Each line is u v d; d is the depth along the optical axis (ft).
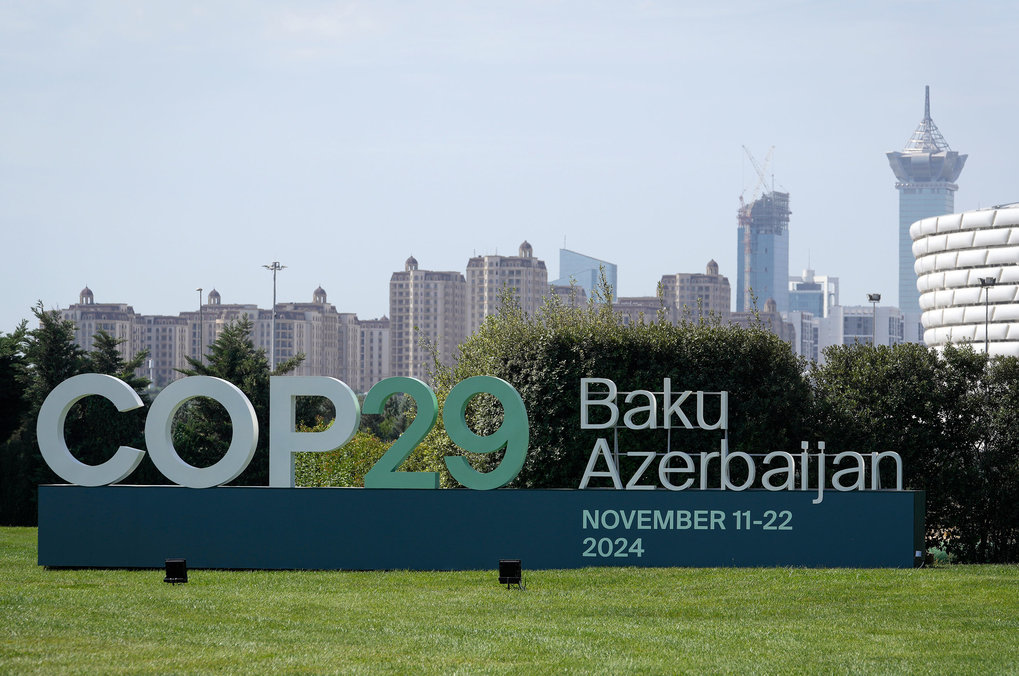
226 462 111.04
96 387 111.75
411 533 110.63
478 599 92.79
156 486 112.06
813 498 112.06
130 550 111.75
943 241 504.84
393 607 88.12
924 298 524.52
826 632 80.53
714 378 139.44
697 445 138.21
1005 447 133.39
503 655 70.69
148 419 112.06
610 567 109.70
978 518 134.00
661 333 142.61
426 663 68.18
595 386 138.72
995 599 94.17
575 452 138.10
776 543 111.75
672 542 111.34
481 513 110.83
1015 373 135.64
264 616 82.38
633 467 137.80
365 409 112.78
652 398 115.03
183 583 100.01
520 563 102.06
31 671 63.62
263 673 64.85
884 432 134.82
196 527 111.55
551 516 111.04
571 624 82.28
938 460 133.90
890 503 111.75
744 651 73.41
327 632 77.15
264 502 111.34
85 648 69.82
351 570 110.22
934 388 135.74
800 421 139.33
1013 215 477.77
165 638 73.56
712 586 99.50
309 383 111.75
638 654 71.82
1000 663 70.49
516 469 110.42
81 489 112.47
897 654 72.95
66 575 105.60
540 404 138.92
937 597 94.84
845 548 111.65
